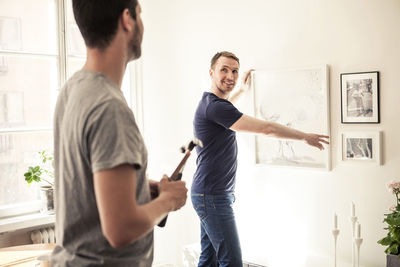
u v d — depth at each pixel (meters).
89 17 0.97
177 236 3.34
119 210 0.84
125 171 0.86
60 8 2.98
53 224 2.95
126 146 0.87
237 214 2.92
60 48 3.00
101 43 0.98
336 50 2.40
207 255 2.63
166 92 3.31
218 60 2.55
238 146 2.90
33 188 3.02
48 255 1.66
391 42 2.20
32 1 2.99
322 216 2.50
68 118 0.95
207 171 2.43
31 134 3.04
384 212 2.27
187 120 3.19
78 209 0.95
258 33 2.74
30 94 3.02
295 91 2.56
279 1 2.63
